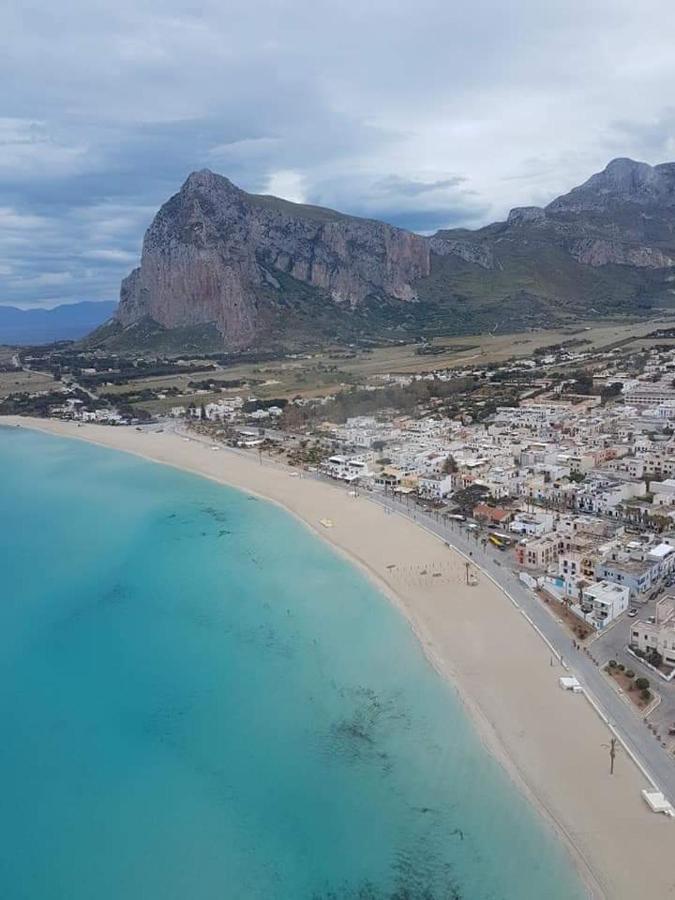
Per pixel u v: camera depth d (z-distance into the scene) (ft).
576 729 277.85
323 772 269.03
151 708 313.12
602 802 242.37
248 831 244.42
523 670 319.27
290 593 417.28
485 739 277.03
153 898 221.46
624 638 341.00
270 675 333.01
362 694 312.71
